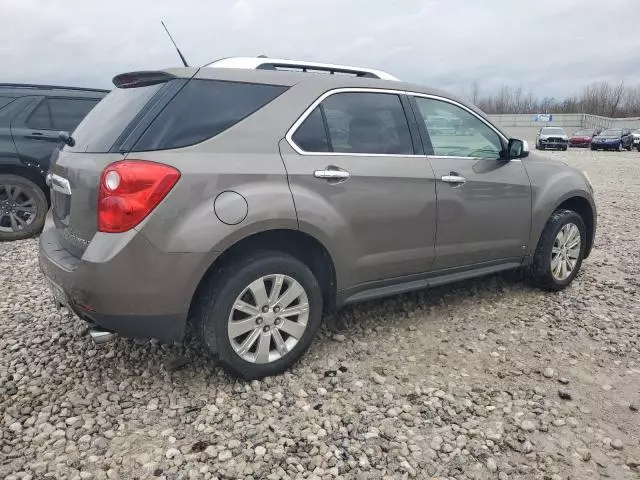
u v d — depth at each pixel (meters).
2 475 2.33
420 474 2.41
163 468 2.40
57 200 3.21
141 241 2.62
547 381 3.21
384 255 3.49
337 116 3.31
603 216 8.66
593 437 2.69
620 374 3.31
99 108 3.28
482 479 2.39
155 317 2.73
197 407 2.87
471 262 4.05
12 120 6.51
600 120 55.66
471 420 2.80
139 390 3.03
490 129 4.20
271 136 3.01
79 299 2.71
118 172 2.62
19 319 4.02
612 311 4.31
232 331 2.93
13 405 2.86
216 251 2.76
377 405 2.92
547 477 2.40
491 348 3.63
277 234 3.07
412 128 3.66
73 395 2.96
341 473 2.40
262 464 2.44
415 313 4.20
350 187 3.23
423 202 3.59
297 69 3.41
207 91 2.92
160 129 2.75
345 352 3.53
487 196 3.99
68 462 2.43
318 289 3.21
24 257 5.78
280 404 2.90
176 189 2.67
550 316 4.19
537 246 4.52
